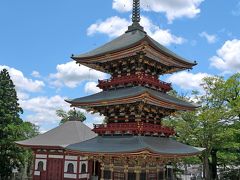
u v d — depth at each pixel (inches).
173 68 1595.7
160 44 1592.0
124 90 1371.8
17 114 2805.1
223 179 2785.4
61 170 2294.5
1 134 2596.0
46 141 2418.8
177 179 2775.6
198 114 2456.9
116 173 1310.3
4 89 2743.6
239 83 2497.5
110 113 1430.9
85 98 1450.5
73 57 1471.5
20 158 2684.5
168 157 1288.1
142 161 1237.1
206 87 2549.2
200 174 3218.5
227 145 2411.4
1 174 2610.7
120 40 1542.8
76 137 2421.3
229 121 2482.8
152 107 1357.0
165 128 1421.0
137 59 1371.8
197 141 2447.1
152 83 1389.0
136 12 1652.3
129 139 1286.9
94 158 1403.8
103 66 1530.5
